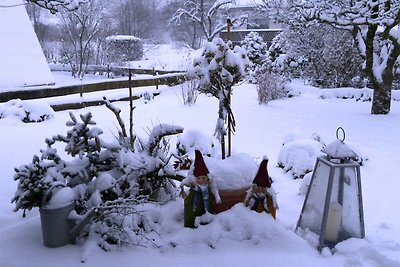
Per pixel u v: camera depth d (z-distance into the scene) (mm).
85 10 20750
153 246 3115
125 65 24094
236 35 27125
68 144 3412
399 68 12914
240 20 27797
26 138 7250
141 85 13461
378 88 9711
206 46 3889
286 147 5500
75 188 3301
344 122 8852
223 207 3410
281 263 2900
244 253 3027
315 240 3164
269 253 3025
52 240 3066
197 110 10430
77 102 10570
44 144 6836
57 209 2998
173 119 9172
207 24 31359
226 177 3428
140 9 41156
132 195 3277
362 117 9438
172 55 30406
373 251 2979
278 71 16438
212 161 3557
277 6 9906
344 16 8727
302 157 5148
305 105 11484
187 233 3191
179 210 3598
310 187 3352
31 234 3314
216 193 3221
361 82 14320
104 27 24859
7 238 3234
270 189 3328
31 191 2998
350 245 3104
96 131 3447
